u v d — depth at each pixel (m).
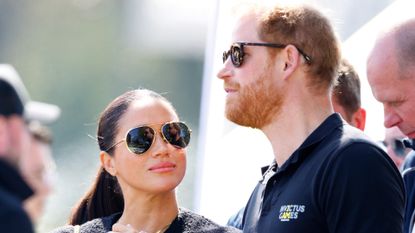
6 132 8.86
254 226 10.51
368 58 11.04
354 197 9.65
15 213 8.66
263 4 10.70
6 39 54.62
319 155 10.08
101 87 55.47
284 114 10.56
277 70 10.54
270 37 10.55
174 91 57.44
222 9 14.91
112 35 57.88
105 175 11.36
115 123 10.41
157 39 59.22
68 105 53.00
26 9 55.38
